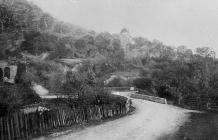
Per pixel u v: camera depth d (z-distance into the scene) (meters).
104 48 106.94
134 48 140.62
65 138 14.02
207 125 21.62
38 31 73.06
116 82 63.19
